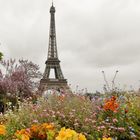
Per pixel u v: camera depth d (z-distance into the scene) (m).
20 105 16.91
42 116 13.61
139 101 16.06
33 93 34.44
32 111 14.38
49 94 16.58
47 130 9.38
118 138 12.84
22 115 13.83
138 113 14.71
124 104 15.02
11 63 35.97
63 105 14.98
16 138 8.99
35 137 9.27
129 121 13.77
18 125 13.09
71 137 6.29
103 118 14.00
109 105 14.01
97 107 14.59
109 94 17.70
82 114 14.02
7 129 11.48
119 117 13.80
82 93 17.44
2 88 32.12
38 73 37.72
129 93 18.05
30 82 35.66
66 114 14.17
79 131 12.91
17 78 34.59
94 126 12.86
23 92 34.16
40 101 16.05
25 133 8.93
